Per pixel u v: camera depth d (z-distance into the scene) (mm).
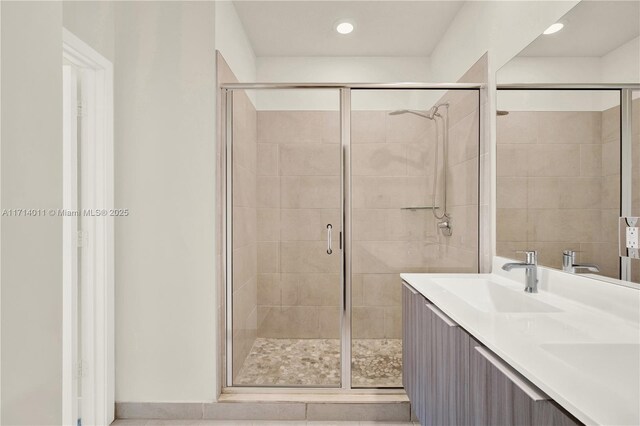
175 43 2367
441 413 1586
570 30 1648
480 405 1196
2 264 629
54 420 750
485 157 2416
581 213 1598
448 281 2094
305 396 2406
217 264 2406
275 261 2465
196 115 2365
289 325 2467
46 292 732
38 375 709
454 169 2449
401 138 2439
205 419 2363
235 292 2482
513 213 2088
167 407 2375
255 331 2477
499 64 2238
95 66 2207
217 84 2387
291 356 2467
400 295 2449
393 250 2449
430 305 1745
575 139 1630
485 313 1435
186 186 2369
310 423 2307
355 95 2438
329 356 2459
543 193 1840
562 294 1719
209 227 2363
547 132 1800
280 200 2457
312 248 2457
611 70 1442
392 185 2439
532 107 1909
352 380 2451
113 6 2352
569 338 1146
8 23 646
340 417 2332
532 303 1680
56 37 763
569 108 1660
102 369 2264
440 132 2441
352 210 2447
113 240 2334
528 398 911
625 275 1389
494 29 2297
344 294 2449
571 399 767
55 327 755
